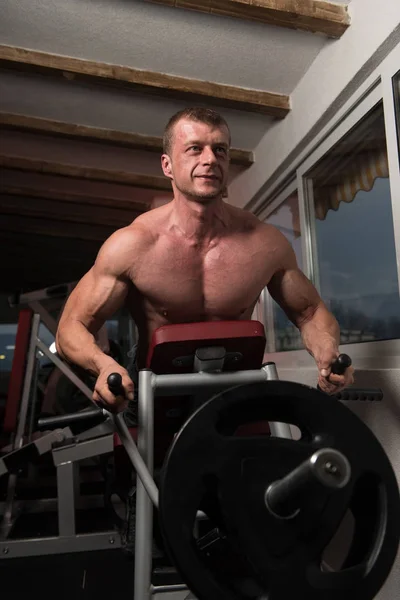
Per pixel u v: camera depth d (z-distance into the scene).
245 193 3.02
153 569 1.22
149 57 2.12
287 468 0.75
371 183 1.88
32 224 4.66
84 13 1.88
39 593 1.83
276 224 2.87
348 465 0.66
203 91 2.25
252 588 0.74
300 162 2.37
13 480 2.77
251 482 0.73
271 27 1.92
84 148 2.97
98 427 2.53
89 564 2.15
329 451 0.66
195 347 1.02
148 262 1.20
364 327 1.92
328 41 1.97
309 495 0.71
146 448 1.00
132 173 3.27
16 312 7.22
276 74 2.21
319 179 2.30
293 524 0.72
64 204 4.07
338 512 0.73
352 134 1.97
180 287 1.22
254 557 0.71
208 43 2.02
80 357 1.11
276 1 1.76
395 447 1.39
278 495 0.71
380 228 1.82
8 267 6.30
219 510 0.75
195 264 1.22
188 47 2.05
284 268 1.29
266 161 2.66
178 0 1.76
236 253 1.23
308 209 2.38
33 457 2.46
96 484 3.61
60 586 1.90
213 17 1.87
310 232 2.37
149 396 1.02
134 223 1.26
